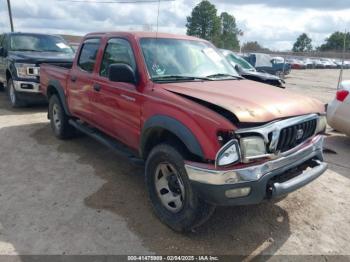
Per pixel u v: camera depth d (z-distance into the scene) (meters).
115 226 3.58
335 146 6.51
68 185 4.49
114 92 4.25
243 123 2.94
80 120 5.78
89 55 5.12
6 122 7.52
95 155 5.57
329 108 6.52
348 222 3.78
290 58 50.78
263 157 3.00
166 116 3.36
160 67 3.99
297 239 3.46
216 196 2.95
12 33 9.92
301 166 3.48
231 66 4.82
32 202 4.05
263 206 4.02
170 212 3.50
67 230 3.50
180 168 3.23
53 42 10.15
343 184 4.71
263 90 3.78
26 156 5.50
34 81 8.40
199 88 3.61
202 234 3.47
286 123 3.16
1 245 3.26
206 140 2.97
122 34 4.45
